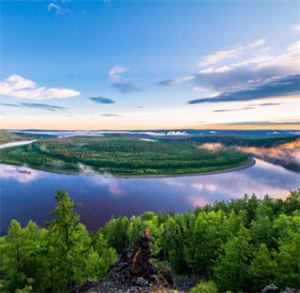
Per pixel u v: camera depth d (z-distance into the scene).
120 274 21.27
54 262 25.19
